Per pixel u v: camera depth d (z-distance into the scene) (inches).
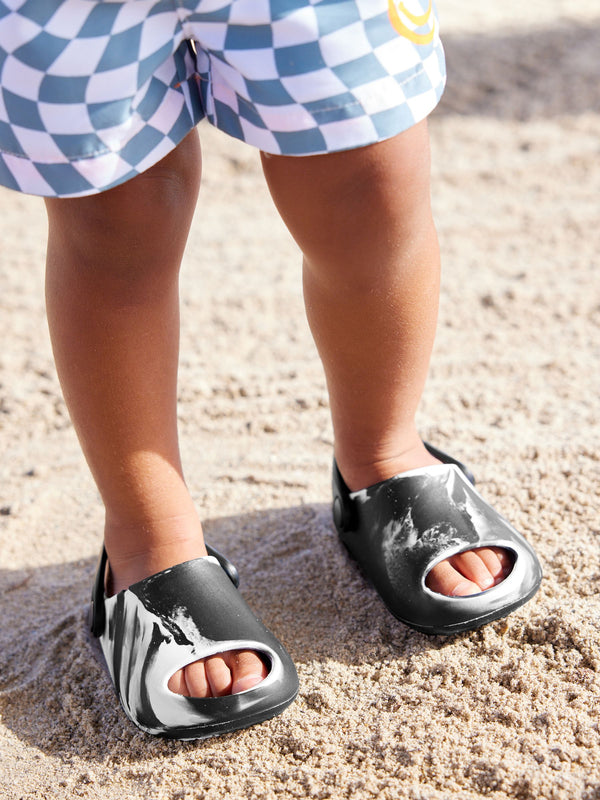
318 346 47.7
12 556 61.0
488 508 49.8
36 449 73.0
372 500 49.6
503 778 38.9
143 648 43.6
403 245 41.9
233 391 78.5
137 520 45.7
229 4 34.3
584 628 46.5
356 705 44.6
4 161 36.8
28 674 50.4
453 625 45.4
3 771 43.4
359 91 36.0
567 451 63.8
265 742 42.9
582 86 138.3
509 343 82.4
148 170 39.2
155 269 41.4
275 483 65.4
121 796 40.9
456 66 147.9
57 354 43.3
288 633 50.2
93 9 32.9
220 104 38.2
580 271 94.0
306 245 42.2
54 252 42.1
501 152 121.6
